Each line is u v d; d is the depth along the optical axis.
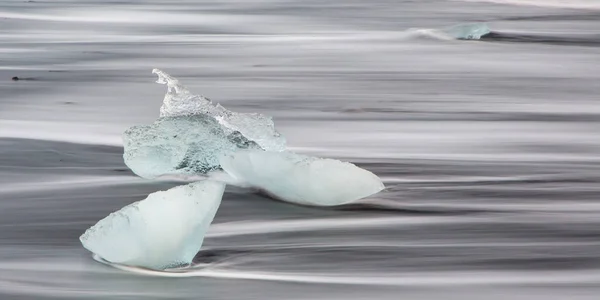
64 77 38.16
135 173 22.09
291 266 15.73
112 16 64.81
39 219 18.52
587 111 31.89
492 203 19.80
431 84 37.75
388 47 49.44
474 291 14.59
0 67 40.72
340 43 50.88
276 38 53.09
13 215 18.75
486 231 17.73
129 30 57.09
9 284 14.87
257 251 16.48
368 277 15.22
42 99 32.88
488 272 15.47
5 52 45.97
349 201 19.59
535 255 16.33
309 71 41.00
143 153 21.98
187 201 15.92
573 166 23.53
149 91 35.12
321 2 75.56
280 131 28.05
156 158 21.94
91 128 28.08
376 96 34.66
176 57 45.31
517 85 37.78
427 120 29.84
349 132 27.84
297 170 19.59
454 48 49.09
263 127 22.36
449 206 19.50
